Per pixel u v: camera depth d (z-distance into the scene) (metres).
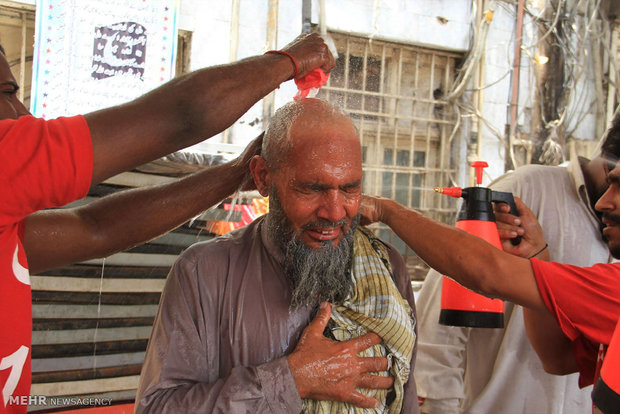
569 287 1.00
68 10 2.27
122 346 1.95
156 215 1.10
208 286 1.06
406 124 3.66
